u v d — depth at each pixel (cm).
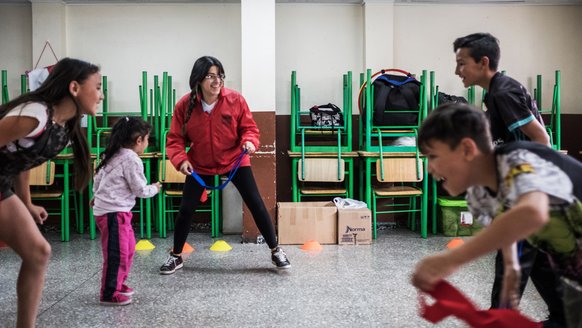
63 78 186
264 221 350
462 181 121
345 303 286
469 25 526
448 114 116
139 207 520
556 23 530
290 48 521
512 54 530
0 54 512
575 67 533
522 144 121
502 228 100
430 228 512
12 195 184
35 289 190
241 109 350
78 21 513
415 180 466
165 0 512
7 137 172
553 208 122
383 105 464
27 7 510
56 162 467
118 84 518
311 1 517
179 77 520
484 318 109
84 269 362
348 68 525
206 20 518
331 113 480
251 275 345
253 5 441
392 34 516
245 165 355
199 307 281
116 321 260
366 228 441
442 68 527
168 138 354
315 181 508
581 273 133
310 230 440
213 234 477
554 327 195
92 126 490
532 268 196
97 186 286
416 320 258
